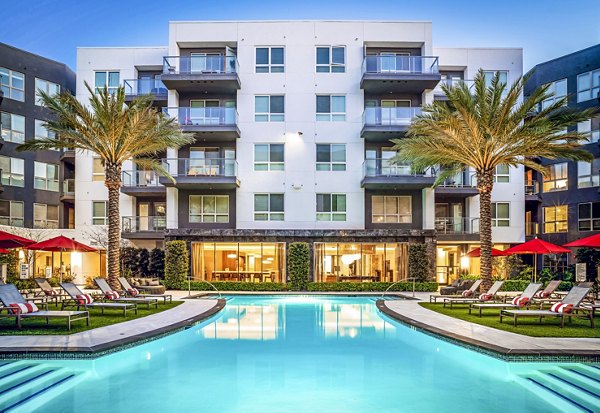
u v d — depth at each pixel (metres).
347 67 29.19
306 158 28.88
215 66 28.25
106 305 14.91
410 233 27.05
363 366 9.74
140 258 30.05
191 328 13.97
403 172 27.59
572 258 30.75
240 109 29.06
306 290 26.33
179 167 28.83
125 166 31.19
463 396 7.74
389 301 20.23
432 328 12.60
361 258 27.53
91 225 31.58
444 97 30.09
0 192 29.67
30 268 29.44
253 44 29.28
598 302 18.84
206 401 7.48
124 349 10.66
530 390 8.03
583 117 18.83
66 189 33.34
